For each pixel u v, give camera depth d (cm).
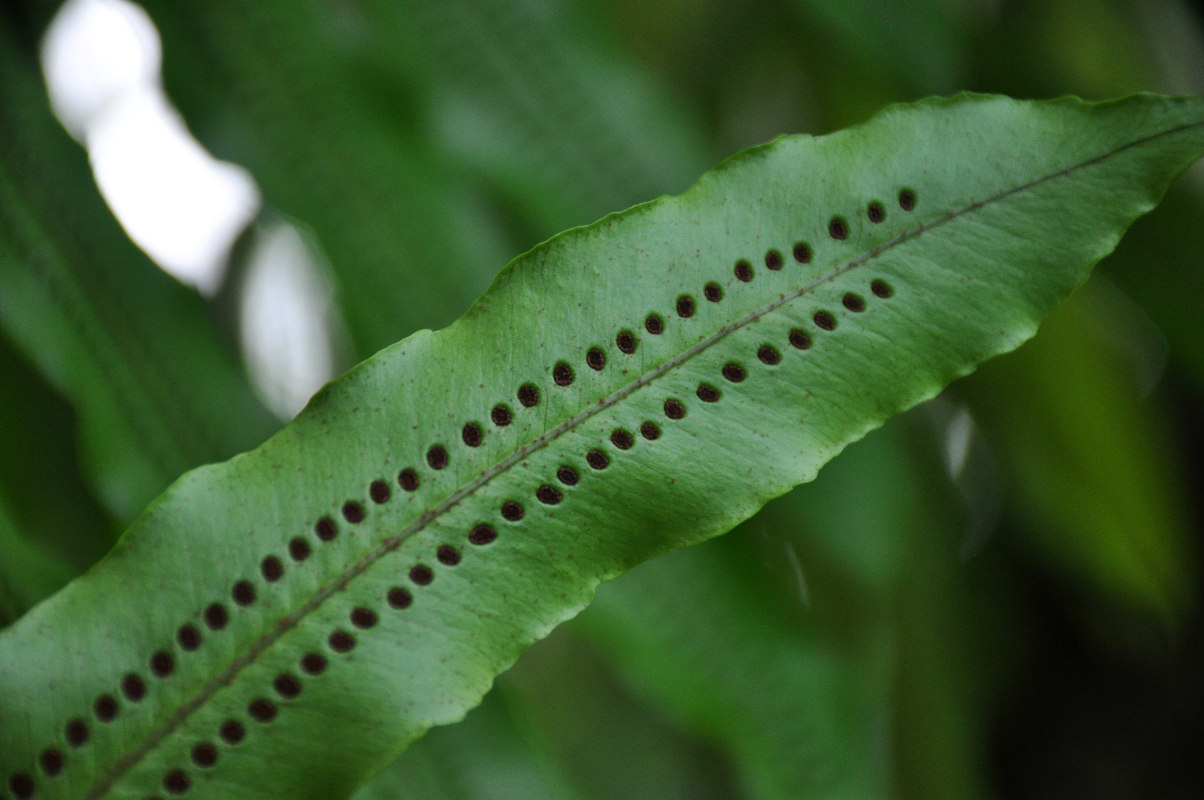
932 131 30
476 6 41
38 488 36
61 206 36
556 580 29
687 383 30
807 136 30
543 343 30
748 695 37
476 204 41
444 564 29
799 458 29
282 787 29
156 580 29
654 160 41
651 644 37
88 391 36
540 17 41
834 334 30
